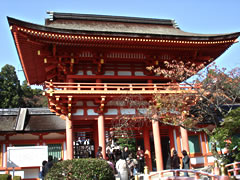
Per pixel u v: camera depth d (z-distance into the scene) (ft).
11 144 76.54
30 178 73.97
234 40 75.15
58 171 39.40
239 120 50.26
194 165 82.23
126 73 75.87
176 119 56.80
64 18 86.33
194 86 63.52
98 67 72.02
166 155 81.66
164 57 77.25
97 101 68.33
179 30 94.68
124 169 48.49
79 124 81.66
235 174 43.47
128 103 71.46
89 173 39.34
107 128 82.84
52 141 78.74
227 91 67.05
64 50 67.41
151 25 95.25
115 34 64.18
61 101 65.62
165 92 67.05
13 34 59.62
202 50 78.38
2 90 207.10
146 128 80.33
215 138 50.96
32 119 83.71
